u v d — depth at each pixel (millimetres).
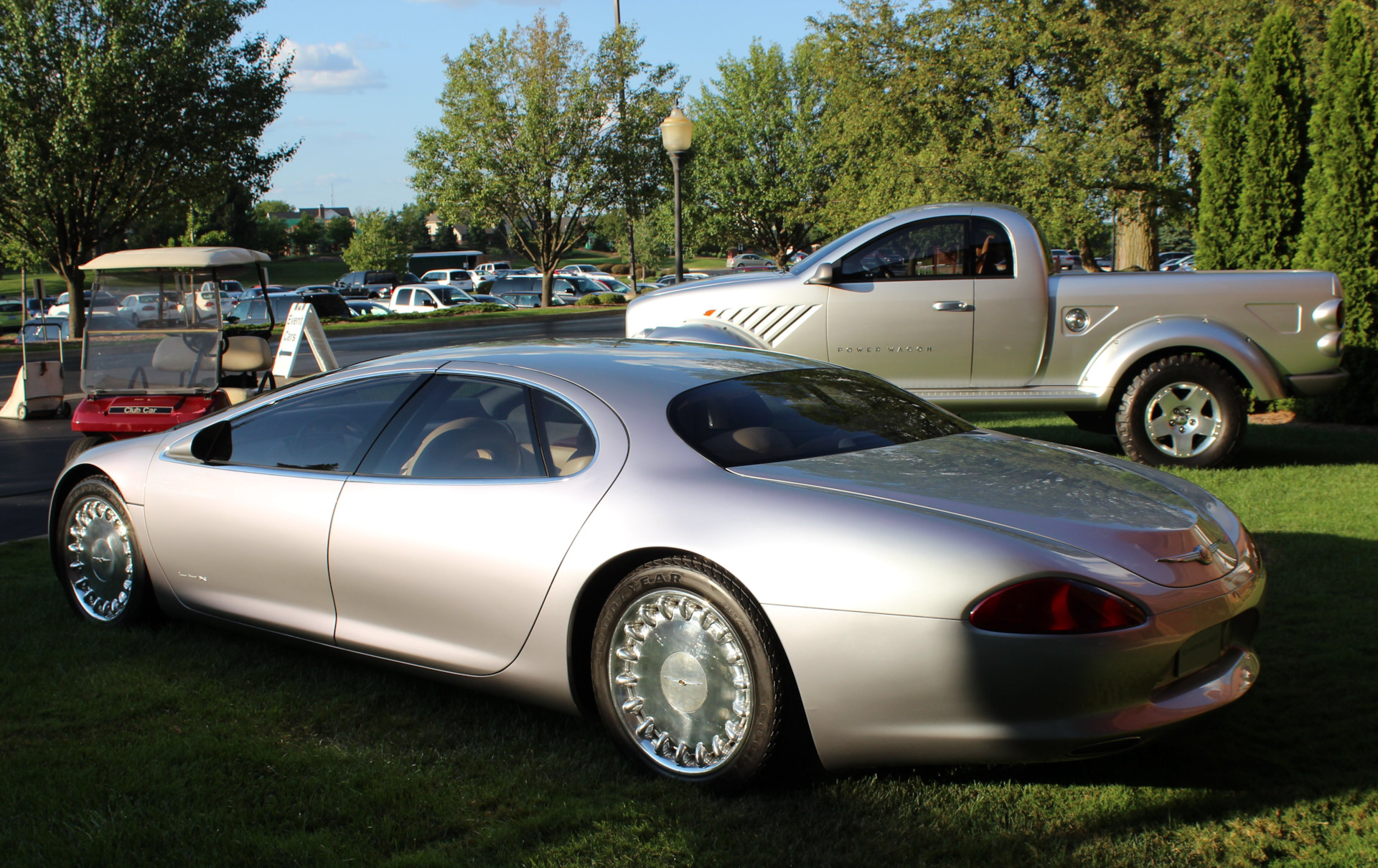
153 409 7566
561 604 3156
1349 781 2949
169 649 4219
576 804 2904
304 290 33656
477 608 3334
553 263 40500
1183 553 2811
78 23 28016
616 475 3154
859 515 2797
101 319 7727
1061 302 7555
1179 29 17719
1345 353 9703
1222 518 3172
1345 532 5590
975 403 7699
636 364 3613
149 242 61812
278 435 4016
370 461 3703
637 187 39594
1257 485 6836
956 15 18375
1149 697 2688
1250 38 17094
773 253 53500
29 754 3199
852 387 3891
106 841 2664
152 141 28938
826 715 2754
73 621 4621
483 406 3557
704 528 2914
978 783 2984
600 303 38031
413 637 3533
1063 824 2746
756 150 51000
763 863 2586
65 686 3822
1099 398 7520
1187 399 7469
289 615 3861
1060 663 2570
